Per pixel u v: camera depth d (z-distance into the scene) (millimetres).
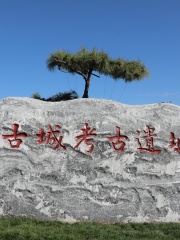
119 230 4500
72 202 4852
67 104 5309
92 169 5000
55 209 4793
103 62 7293
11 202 4727
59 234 4020
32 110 5039
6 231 3938
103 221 4883
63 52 7629
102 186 4984
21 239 3801
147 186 5141
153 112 5496
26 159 4867
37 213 4758
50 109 5148
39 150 4914
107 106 5352
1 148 4836
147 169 5199
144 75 8086
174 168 5312
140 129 5297
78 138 5047
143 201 5086
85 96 7867
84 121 5117
